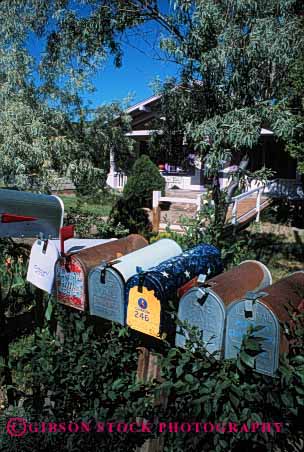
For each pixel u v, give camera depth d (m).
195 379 1.91
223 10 4.89
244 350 1.77
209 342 1.94
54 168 6.75
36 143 6.20
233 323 1.87
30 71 7.04
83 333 2.49
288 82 5.19
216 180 5.39
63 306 2.70
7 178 6.35
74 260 2.38
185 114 5.66
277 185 14.54
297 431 2.08
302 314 1.86
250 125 4.62
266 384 1.84
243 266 2.40
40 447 2.38
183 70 5.46
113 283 2.19
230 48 4.70
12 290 4.16
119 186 16.48
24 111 6.39
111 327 2.68
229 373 1.90
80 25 6.04
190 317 1.99
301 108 5.34
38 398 2.59
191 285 2.21
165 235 4.08
